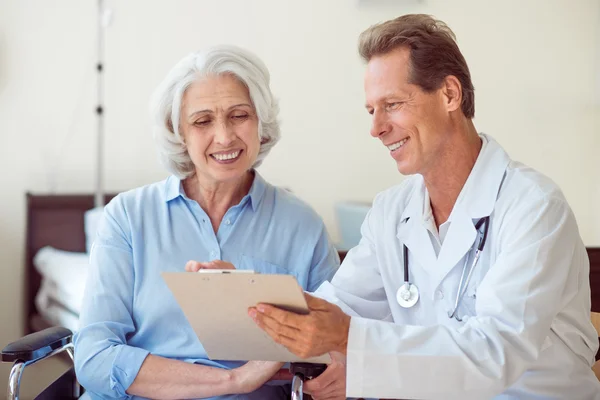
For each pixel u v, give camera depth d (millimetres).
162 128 1729
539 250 1385
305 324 1284
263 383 1588
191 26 3854
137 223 1753
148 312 1706
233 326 1354
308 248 1821
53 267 3355
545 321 1359
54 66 3748
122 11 3789
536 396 1462
